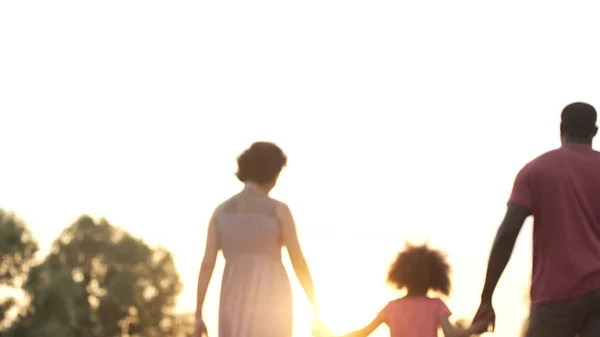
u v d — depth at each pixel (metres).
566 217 6.14
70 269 68.00
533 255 6.27
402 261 8.46
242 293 7.21
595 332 6.02
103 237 75.12
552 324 6.11
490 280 6.20
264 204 7.37
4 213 68.19
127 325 75.06
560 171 6.20
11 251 66.88
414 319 8.27
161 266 77.44
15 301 66.56
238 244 7.29
